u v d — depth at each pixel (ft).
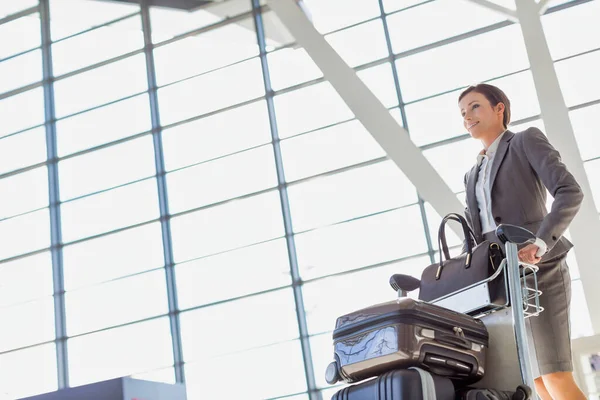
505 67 33.50
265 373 35.24
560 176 7.84
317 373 34.27
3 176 42.73
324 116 36.86
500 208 8.27
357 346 6.70
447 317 6.77
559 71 32.35
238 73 39.14
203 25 40.60
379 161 35.37
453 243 32.94
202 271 37.52
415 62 35.12
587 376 19.89
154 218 39.04
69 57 43.01
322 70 32.76
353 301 34.24
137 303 38.40
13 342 40.24
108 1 42.29
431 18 35.45
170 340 37.29
